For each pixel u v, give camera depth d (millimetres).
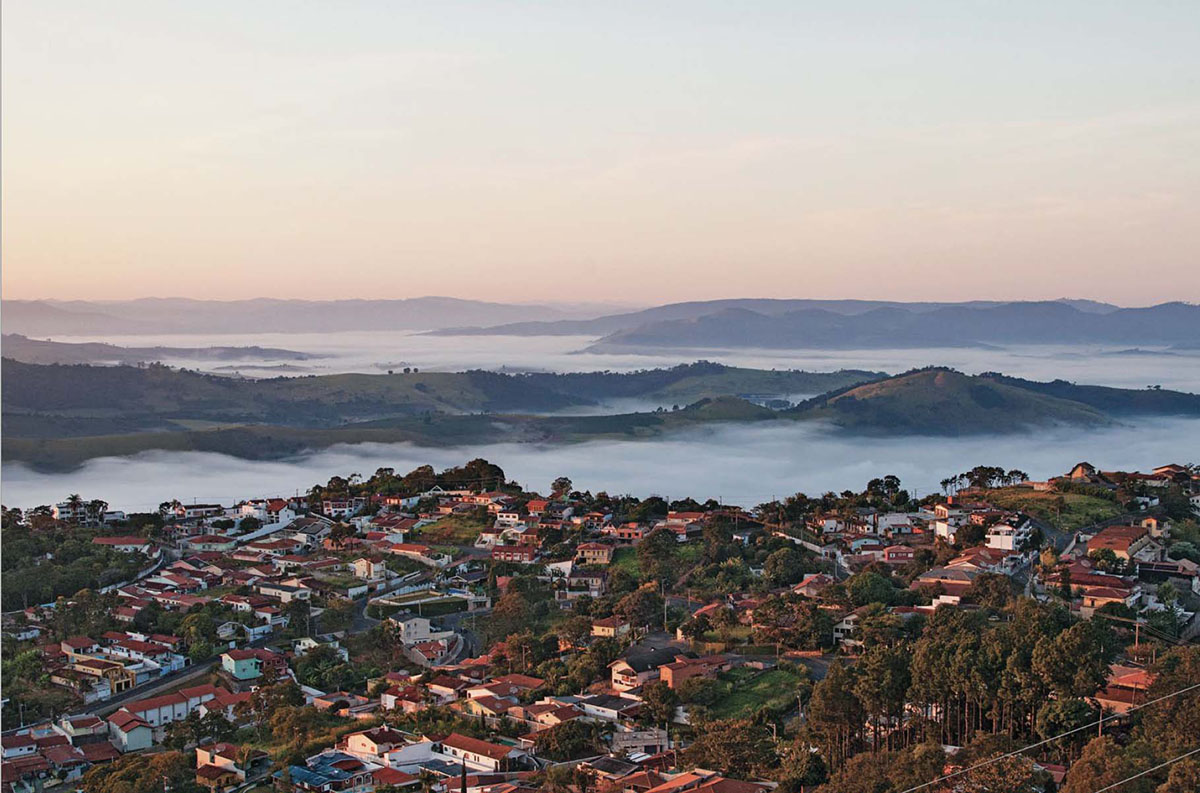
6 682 197750
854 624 178750
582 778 131875
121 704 188625
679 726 152125
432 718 162750
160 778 143875
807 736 133375
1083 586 190500
